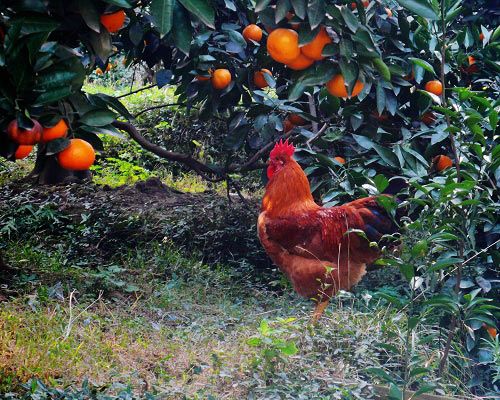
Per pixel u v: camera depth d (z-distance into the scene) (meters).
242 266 6.70
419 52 6.12
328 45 5.13
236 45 5.98
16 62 4.69
